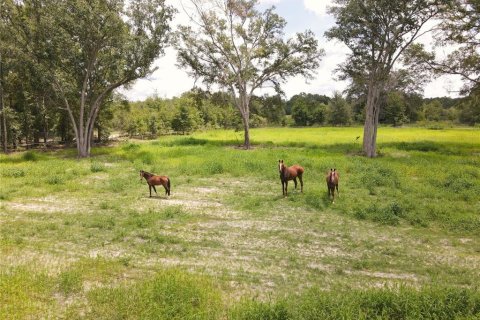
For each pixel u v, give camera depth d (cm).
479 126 8088
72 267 827
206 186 1753
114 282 769
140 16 3003
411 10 2558
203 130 7881
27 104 3888
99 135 5138
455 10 2827
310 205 1386
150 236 1055
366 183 1709
